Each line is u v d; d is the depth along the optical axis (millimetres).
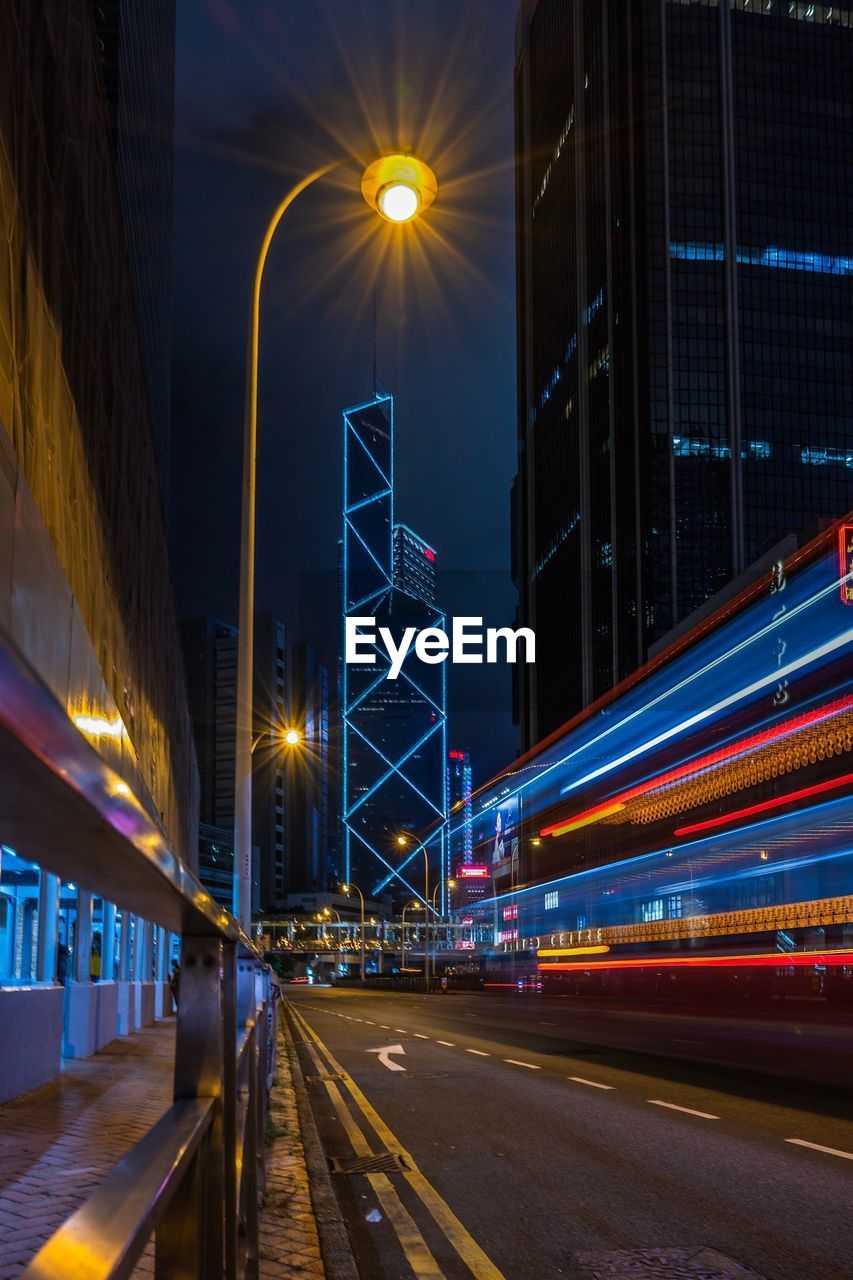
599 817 72562
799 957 35344
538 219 193250
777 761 42750
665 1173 8195
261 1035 7562
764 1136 9828
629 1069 15938
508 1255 5980
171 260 68062
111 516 11680
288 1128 9844
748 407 136125
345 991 95562
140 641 15477
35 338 6891
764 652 61938
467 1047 20891
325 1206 6816
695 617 80562
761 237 140125
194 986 2006
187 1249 1586
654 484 134000
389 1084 14312
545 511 178875
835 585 53719
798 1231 6438
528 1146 9414
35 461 6797
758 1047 19453
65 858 1331
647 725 90312
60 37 8320
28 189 6750
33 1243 4777
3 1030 9766
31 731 759
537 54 197500
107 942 18141
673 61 143250
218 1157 1949
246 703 17359
